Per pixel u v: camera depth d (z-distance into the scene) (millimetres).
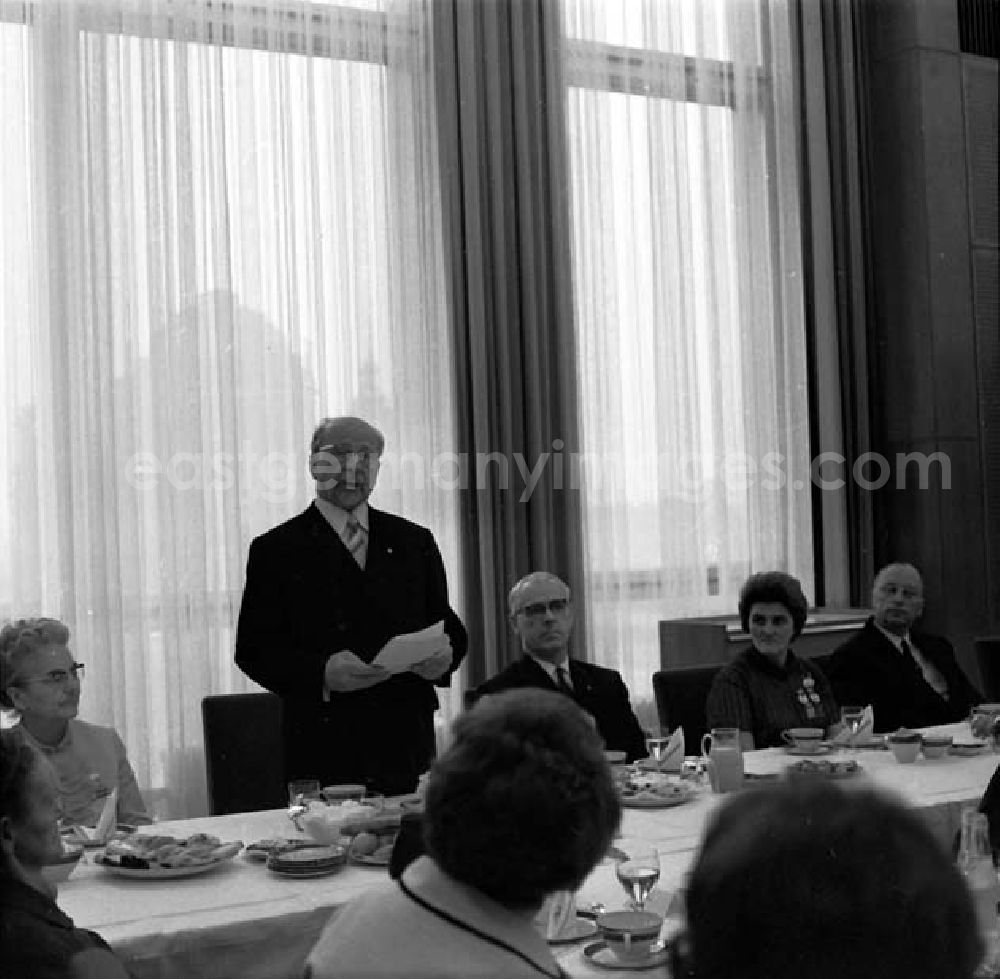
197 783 5199
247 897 2303
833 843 742
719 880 761
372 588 3402
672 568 6203
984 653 5184
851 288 6660
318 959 1324
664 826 2828
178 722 5180
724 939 752
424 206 5672
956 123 6699
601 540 6012
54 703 3043
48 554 5016
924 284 6605
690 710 4363
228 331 5305
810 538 6539
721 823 799
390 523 3502
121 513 5137
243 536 5336
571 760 1295
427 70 5684
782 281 6523
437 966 1256
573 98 6043
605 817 1307
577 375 5957
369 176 5586
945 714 4555
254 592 3373
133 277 5152
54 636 3074
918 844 747
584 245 6016
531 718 1315
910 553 6676
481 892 1300
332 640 3344
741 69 6465
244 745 3984
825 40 6652
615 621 6035
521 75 5832
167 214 5191
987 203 6781
